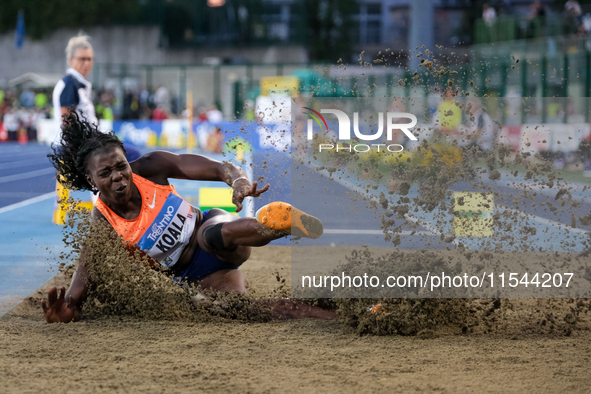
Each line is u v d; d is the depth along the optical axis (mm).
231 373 4598
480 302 6621
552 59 27703
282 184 13539
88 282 6324
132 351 5160
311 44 80188
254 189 6000
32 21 67625
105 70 58406
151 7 68188
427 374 4609
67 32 68500
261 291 7211
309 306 6496
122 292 6312
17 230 12438
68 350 5168
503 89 26422
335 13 81125
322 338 5629
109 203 6309
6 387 4277
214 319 6273
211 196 10859
